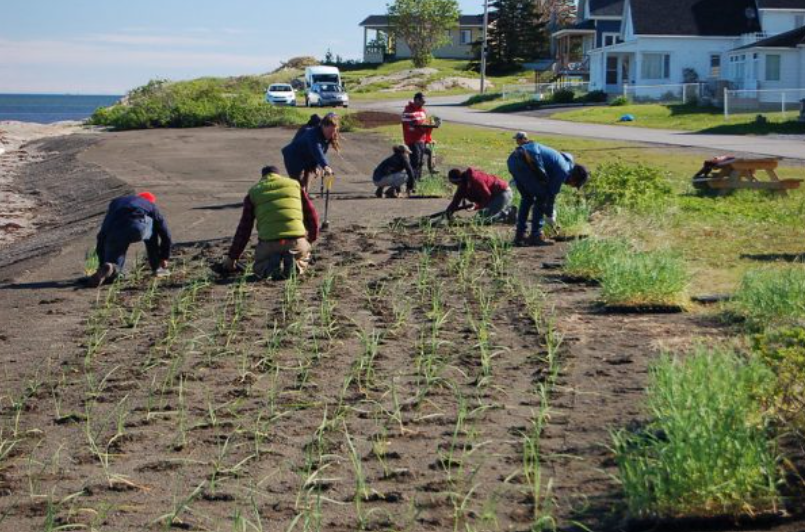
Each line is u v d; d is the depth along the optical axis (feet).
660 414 19.76
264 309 33.83
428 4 337.93
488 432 21.85
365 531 17.47
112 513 18.70
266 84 289.53
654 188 55.01
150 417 23.77
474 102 225.97
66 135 148.36
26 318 34.76
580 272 36.76
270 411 23.80
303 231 39.17
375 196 62.75
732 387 19.77
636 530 16.98
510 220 48.32
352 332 30.40
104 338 31.42
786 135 122.83
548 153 42.32
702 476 17.19
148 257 40.83
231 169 94.17
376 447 20.98
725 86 180.86
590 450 20.47
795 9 200.23
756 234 44.88
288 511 18.48
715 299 32.30
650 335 28.76
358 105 224.74
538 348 28.09
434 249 42.98
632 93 192.03
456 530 17.38
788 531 16.74
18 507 19.12
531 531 16.90
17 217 75.66
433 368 26.37
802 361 19.93
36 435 23.12
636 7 204.85
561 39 274.57
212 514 18.49
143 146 119.14
